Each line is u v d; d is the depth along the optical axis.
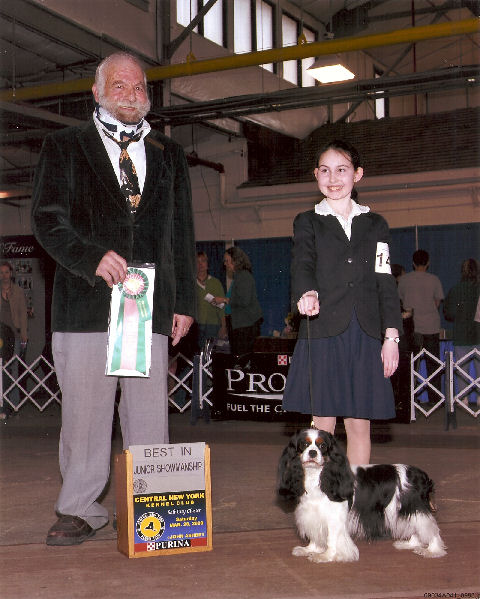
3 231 18.67
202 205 18.05
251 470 6.18
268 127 17.78
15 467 6.53
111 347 3.70
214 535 3.97
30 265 12.28
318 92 14.68
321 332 3.76
